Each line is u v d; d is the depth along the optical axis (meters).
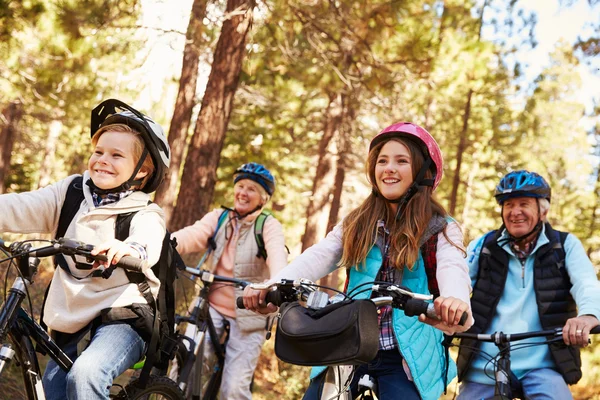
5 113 21.39
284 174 24.44
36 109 19.94
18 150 27.92
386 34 12.81
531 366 4.11
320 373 2.94
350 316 2.46
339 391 2.83
